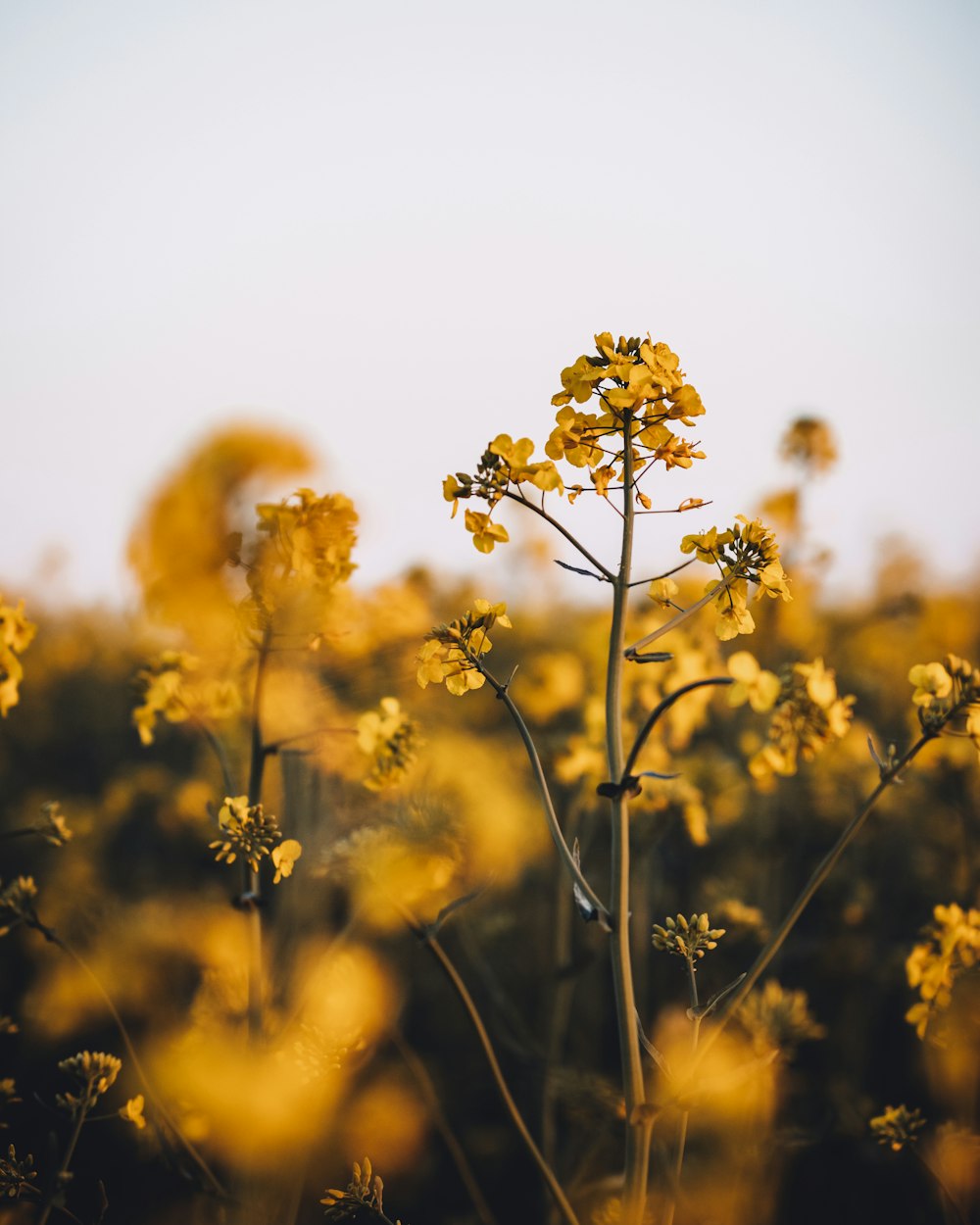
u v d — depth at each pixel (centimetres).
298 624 219
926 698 160
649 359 163
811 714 157
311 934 312
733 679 151
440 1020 395
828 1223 310
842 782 429
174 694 229
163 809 494
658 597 175
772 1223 286
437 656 168
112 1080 210
